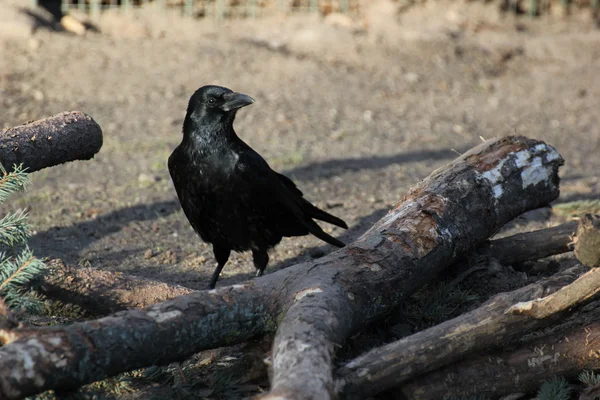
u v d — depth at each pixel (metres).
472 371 5.47
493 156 7.27
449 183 6.87
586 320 5.86
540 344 5.58
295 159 13.35
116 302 6.51
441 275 7.25
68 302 6.55
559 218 10.15
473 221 6.78
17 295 5.55
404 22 21.19
